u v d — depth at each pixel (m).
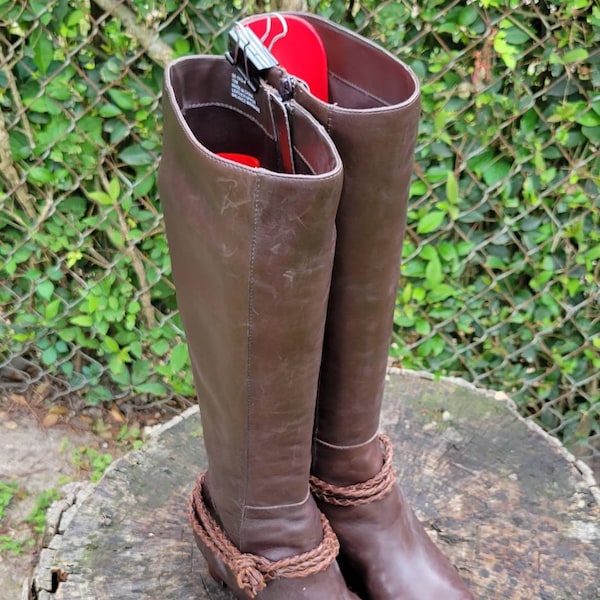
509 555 1.08
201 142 0.82
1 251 1.77
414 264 1.76
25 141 1.62
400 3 1.44
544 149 1.60
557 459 1.27
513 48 1.45
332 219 0.68
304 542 0.88
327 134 0.70
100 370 1.97
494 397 1.43
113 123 1.58
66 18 1.46
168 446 1.30
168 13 1.46
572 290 1.74
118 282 1.82
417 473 1.24
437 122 1.55
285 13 0.85
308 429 0.82
